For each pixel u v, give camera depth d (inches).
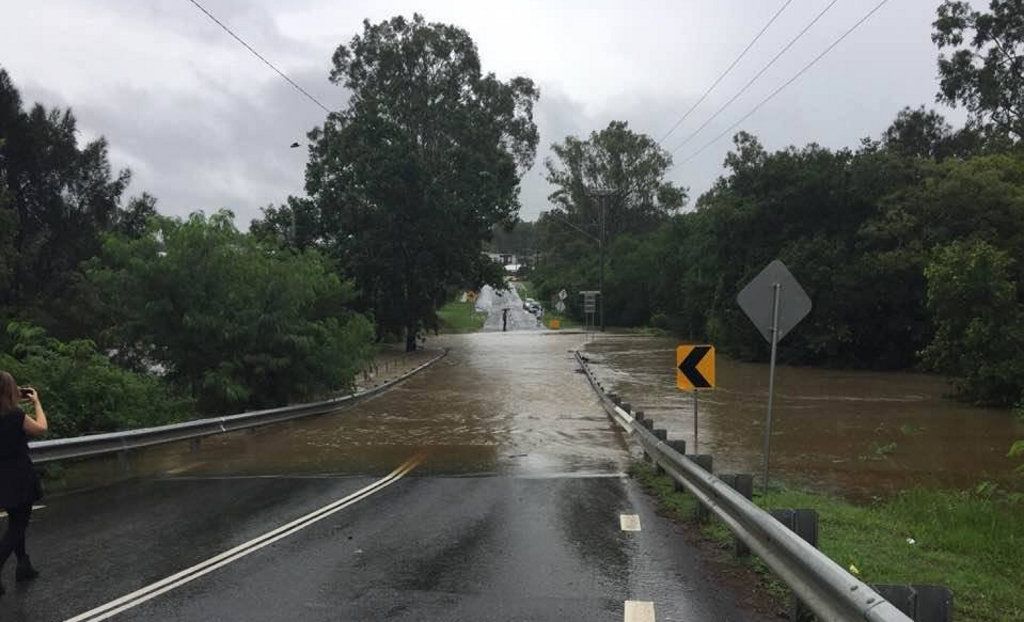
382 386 1108.5
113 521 360.5
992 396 970.1
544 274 5004.9
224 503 406.9
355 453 611.5
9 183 1493.6
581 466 538.9
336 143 1834.4
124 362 792.9
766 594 249.0
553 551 305.4
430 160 1923.0
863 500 466.6
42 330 595.8
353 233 1811.0
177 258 759.1
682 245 2630.4
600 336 2529.5
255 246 840.9
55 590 254.7
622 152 4409.5
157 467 542.0
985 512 396.2
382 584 261.3
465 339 2383.1
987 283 979.9
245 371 796.0
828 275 1533.0
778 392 1123.9
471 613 231.3
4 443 258.1
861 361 1560.0
